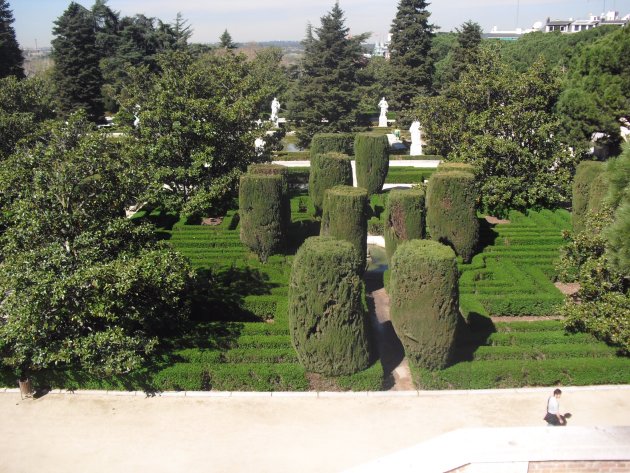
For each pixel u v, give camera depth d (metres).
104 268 16.36
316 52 60.72
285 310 21.11
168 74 33.97
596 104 33.34
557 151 33.00
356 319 16.97
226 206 33.53
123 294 16.81
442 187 25.38
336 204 23.95
